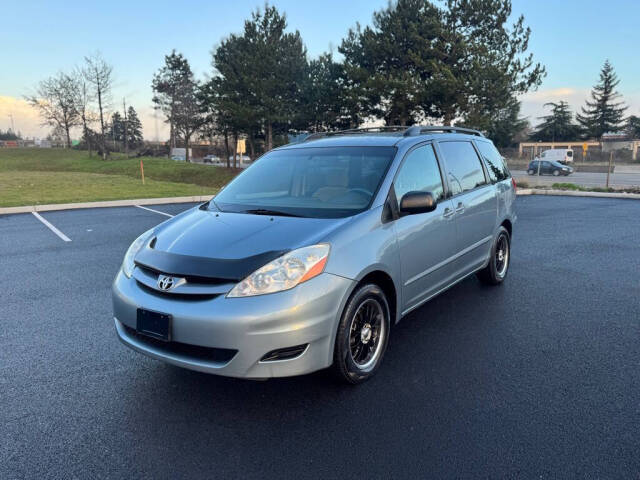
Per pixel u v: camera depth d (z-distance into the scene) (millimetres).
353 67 26047
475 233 4707
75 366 3549
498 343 3900
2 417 2867
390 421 2779
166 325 2750
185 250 3004
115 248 7805
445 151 4426
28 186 19156
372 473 2330
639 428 2684
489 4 23922
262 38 30375
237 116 30359
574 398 3021
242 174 4406
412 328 4238
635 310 4688
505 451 2486
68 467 2404
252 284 2689
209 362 2740
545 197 17219
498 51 24906
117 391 3174
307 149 4293
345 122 31109
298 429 2713
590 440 2572
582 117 79812
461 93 23656
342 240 2986
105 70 50906
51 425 2779
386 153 3844
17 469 2389
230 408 2947
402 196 3594
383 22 25922
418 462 2406
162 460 2457
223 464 2418
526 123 75188
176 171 38750
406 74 24578
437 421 2773
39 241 8430
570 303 4906
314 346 2787
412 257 3604
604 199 16359
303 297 2707
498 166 5543
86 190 17625
